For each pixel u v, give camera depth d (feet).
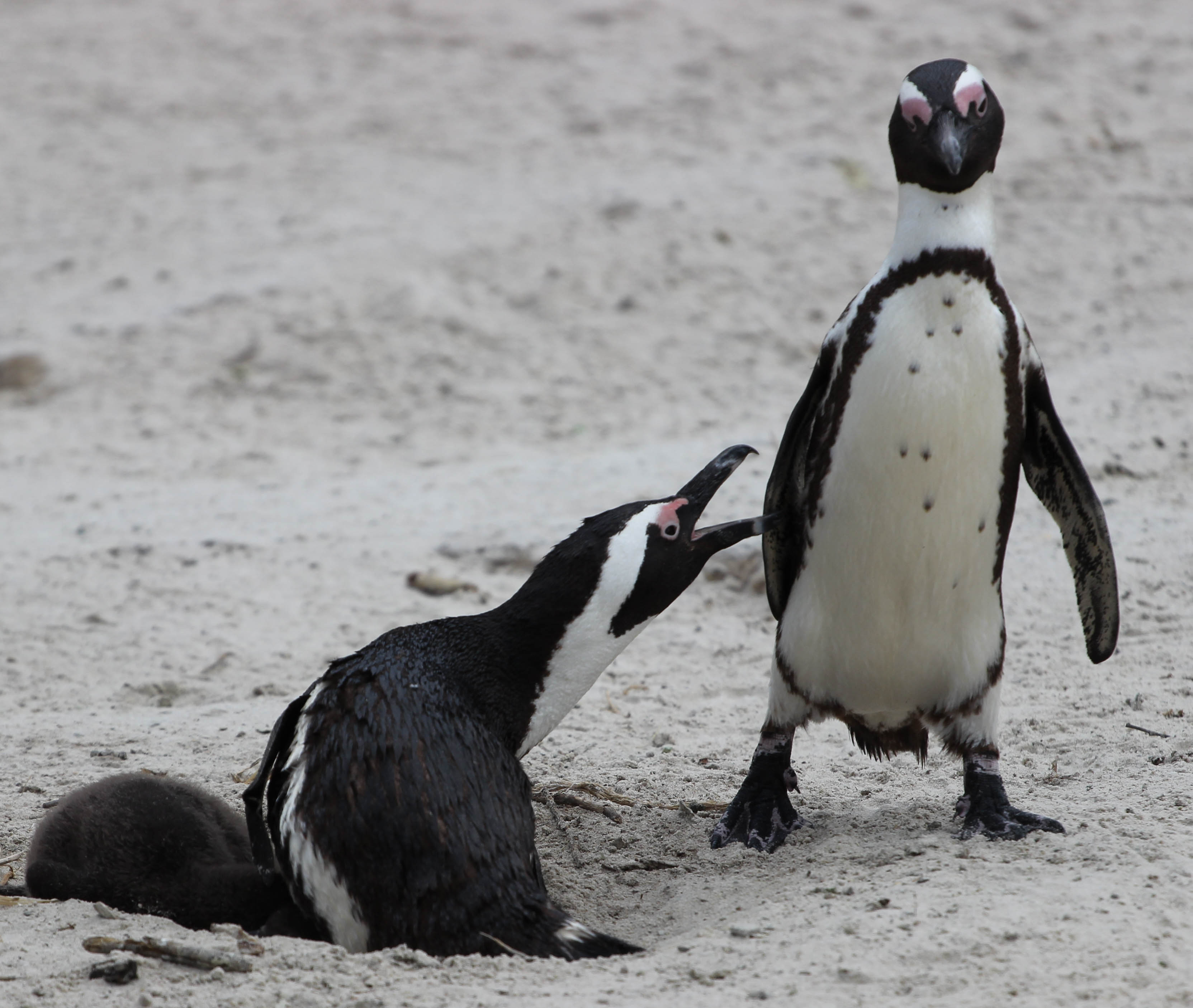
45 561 91.50
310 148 194.29
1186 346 122.93
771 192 162.40
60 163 196.13
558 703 45.24
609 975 37.47
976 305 45.52
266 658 75.15
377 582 86.53
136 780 47.73
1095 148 167.73
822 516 47.73
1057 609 76.28
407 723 41.86
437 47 222.48
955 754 49.73
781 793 51.13
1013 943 37.29
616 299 143.74
